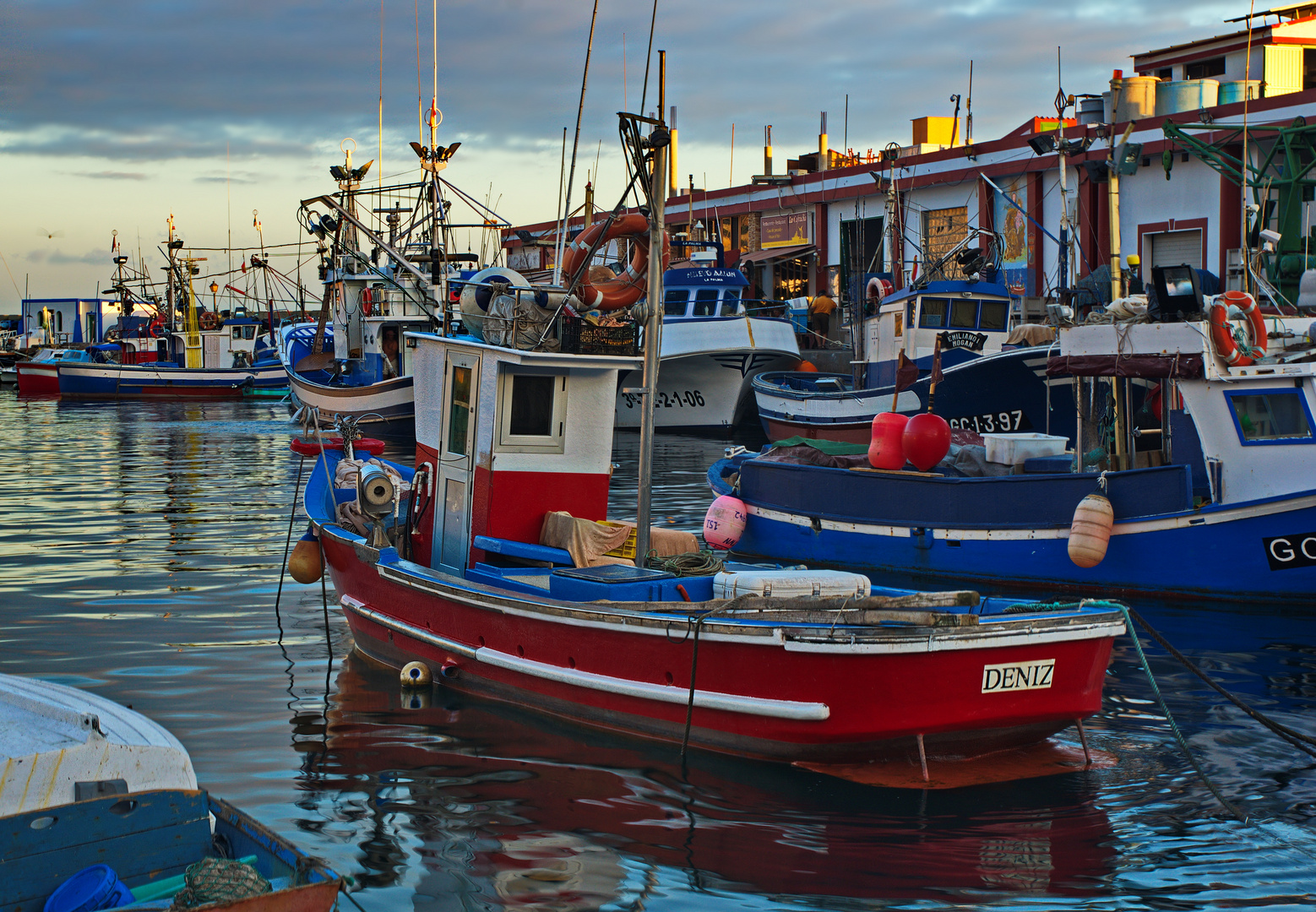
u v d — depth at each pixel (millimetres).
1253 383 11734
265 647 10336
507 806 6781
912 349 22234
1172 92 26547
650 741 7852
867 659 6938
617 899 5645
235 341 52094
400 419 30750
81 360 55062
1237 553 11758
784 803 6785
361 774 7293
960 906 5543
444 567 10078
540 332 9406
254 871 4523
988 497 13133
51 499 19688
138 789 4859
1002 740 7434
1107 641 7449
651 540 9523
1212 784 7031
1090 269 26609
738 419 31453
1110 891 5684
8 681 5859
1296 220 20672
